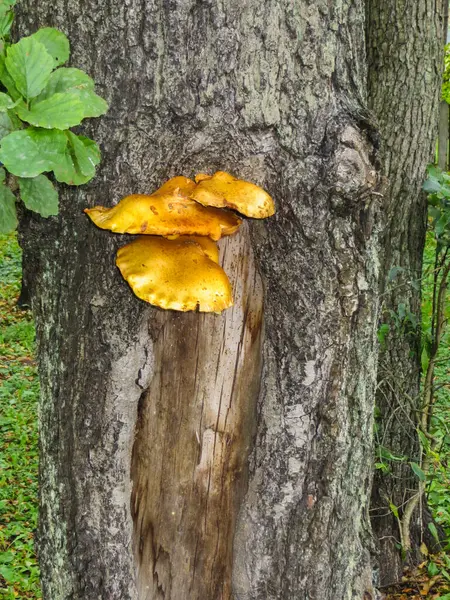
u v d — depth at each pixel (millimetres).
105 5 837
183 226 822
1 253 5484
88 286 917
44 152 705
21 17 891
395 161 1706
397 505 1869
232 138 873
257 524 1003
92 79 839
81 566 992
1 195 754
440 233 1656
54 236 935
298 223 884
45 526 1039
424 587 1872
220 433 998
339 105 885
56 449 997
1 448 2625
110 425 947
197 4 831
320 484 989
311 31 854
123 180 875
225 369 973
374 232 963
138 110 854
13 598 1810
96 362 931
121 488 974
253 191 824
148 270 843
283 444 975
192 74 847
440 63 1731
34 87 720
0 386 3197
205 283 845
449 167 6633
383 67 1708
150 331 947
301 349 934
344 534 1024
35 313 1011
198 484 1014
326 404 962
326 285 914
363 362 986
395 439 1823
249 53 847
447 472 2227
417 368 1843
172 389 976
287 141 870
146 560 1036
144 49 839
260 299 957
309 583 1011
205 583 1052
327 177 870
